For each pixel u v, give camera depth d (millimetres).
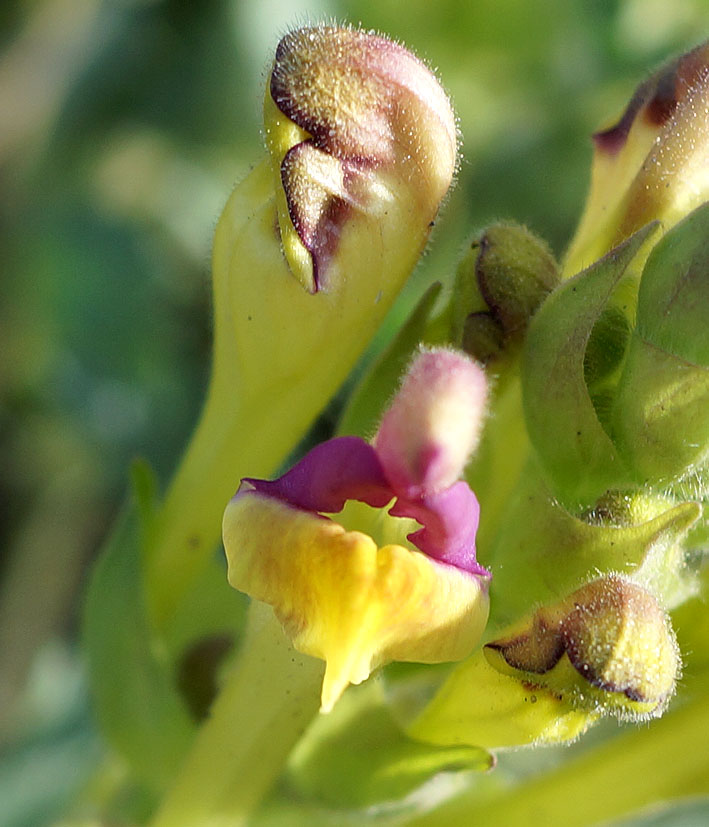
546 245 117
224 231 117
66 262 203
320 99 111
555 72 223
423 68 112
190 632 123
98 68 216
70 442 202
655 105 117
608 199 118
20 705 170
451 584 103
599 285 109
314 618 103
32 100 216
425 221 114
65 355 201
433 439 102
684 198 114
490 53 217
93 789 132
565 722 112
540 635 109
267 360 117
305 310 115
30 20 222
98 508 203
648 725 122
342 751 117
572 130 217
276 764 116
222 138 216
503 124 219
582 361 110
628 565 111
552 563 112
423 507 103
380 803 117
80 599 204
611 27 221
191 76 214
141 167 215
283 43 111
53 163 215
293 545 103
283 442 119
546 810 123
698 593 117
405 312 168
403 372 114
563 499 112
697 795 122
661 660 107
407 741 117
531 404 112
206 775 116
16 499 205
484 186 217
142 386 200
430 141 112
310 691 114
